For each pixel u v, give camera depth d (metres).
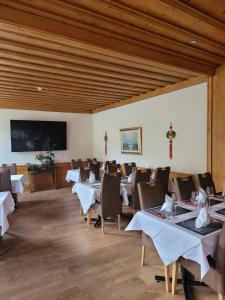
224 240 1.62
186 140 4.43
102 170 5.32
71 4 2.08
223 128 3.67
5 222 2.73
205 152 4.09
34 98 5.80
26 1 2.02
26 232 3.51
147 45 2.89
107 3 2.07
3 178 3.71
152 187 2.62
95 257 2.73
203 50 3.17
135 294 2.07
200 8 2.24
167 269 2.09
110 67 3.60
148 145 5.38
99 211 3.45
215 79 3.76
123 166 5.42
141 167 5.61
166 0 2.08
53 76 3.99
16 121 6.52
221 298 1.66
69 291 2.12
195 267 1.83
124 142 6.18
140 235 3.35
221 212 2.22
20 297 2.05
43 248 2.98
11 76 3.96
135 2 2.09
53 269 2.48
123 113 6.19
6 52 2.94
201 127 4.14
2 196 3.03
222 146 3.69
